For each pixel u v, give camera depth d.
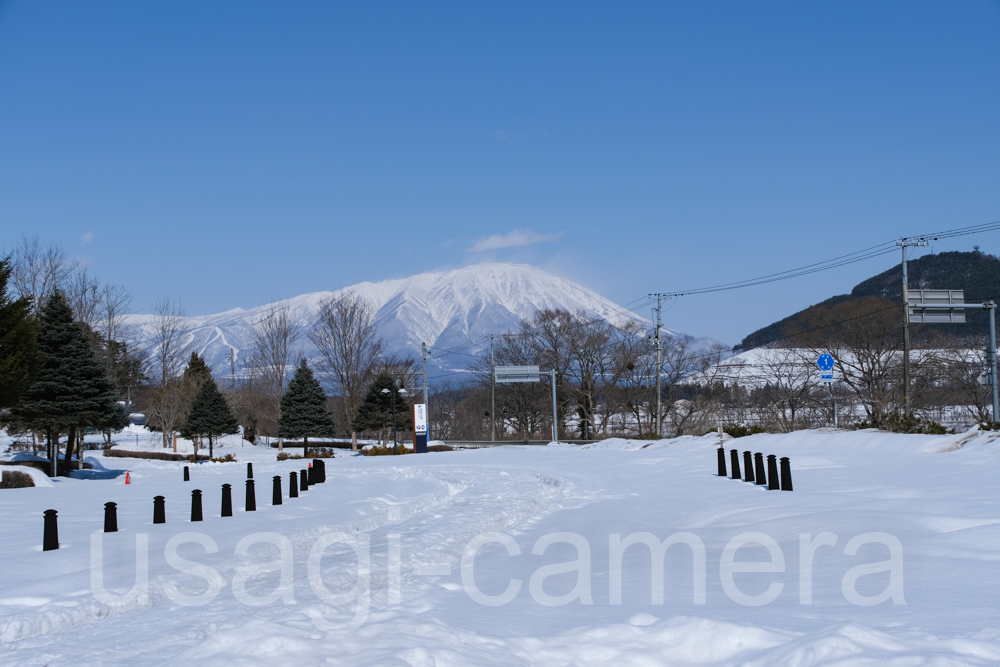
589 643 6.21
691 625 6.34
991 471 16.38
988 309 30.62
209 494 24.86
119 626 7.52
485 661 5.75
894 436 25.50
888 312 58.66
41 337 39.06
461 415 101.75
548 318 75.94
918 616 6.40
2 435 69.50
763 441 30.80
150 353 95.19
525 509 17.50
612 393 75.12
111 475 42.44
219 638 6.14
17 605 8.16
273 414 83.38
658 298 56.75
